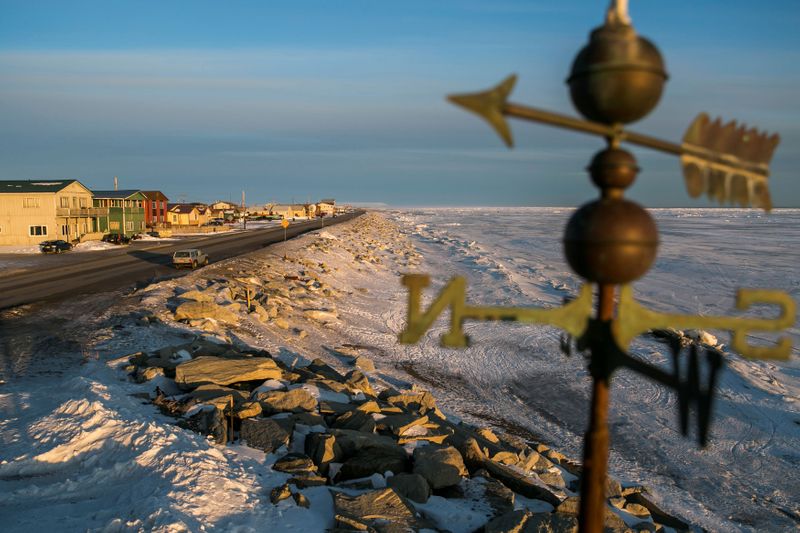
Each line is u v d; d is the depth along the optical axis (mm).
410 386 28266
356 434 14562
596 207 2561
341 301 47688
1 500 11430
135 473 12125
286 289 46094
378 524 10703
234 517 10594
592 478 2650
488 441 17734
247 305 36750
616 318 2621
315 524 10711
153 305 32656
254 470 12773
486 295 53094
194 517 10188
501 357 34531
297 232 100375
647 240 2488
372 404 17531
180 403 16609
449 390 28859
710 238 135500
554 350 36094
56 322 28266
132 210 84812
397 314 45438
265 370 19000
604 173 2559
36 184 69750
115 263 51781
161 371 19609
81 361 22203
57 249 61344
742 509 19062
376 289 56844
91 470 12617
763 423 25844
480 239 132250
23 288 37875
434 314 2658
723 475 21344
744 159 2830
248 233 98938
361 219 173250
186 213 109375
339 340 35969
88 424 14086
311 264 60375
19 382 19594
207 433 14531
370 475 13289
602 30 2557
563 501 13484
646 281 64375
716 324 2605
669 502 18953
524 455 17656
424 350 35500
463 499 12953
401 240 118062
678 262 82125
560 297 54031
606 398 2660
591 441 2646
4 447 13617
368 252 84188
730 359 33594
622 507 16016
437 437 16141
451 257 88375
